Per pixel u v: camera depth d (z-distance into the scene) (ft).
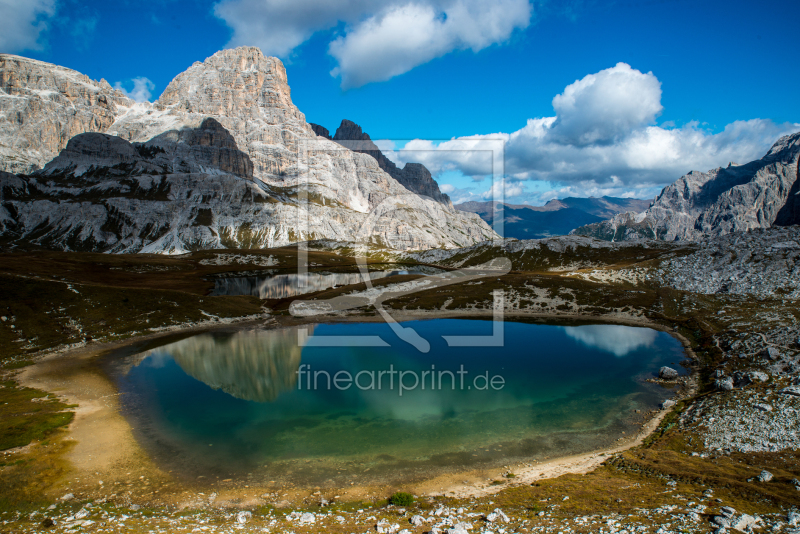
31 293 282.97
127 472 113.70
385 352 246.88
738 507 74.95
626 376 201.77
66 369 212.02
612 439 135.85
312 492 104.12
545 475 110.63
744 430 125.59
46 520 83.82
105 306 300.20
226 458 122.42
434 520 80.79
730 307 309.42
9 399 168.86
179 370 211.61
